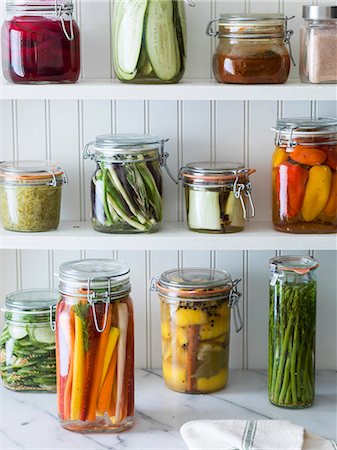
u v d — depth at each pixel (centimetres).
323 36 164
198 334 173
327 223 170
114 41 167
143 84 167
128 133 179
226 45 165
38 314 174
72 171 181
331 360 186
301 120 171
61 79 165
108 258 184
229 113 179
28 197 169
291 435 157
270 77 164
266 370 186
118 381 162
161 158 174
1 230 173
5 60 166
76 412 162
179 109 179
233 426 160
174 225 178
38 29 163
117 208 169
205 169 169
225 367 177
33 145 180
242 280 184
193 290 172
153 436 162
